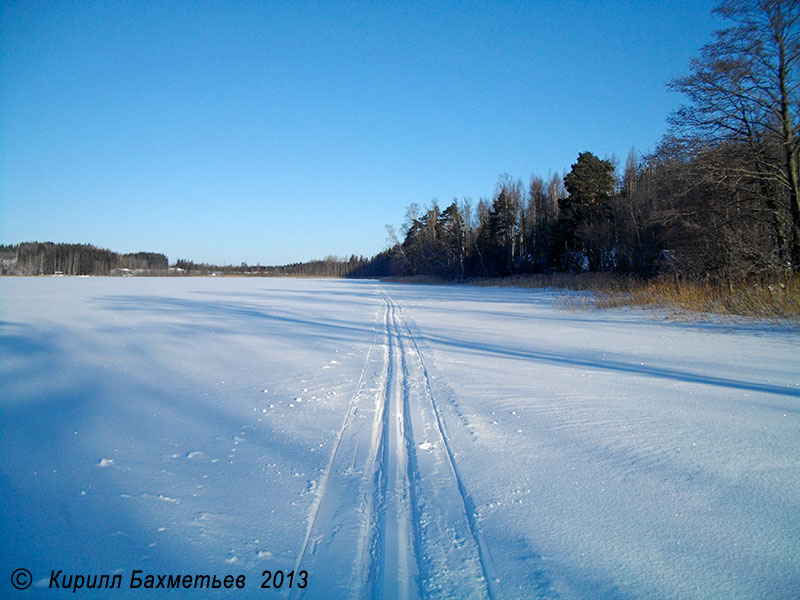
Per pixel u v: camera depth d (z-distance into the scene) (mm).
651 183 25078
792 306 12211
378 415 5148
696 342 9875
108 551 2604
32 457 3969
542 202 51406
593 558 2531
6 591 2225
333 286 52125
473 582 2320
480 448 4137
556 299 22672
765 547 2627
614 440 4324
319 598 2203
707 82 16734
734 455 3947
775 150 17078
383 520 2934
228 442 4324
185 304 22547
